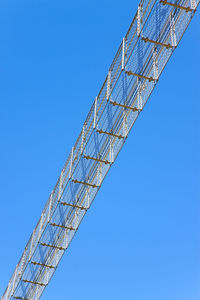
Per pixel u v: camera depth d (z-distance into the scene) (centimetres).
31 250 1179
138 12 800
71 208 1011
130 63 808
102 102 899
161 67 725
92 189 924
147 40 761
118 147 828
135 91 791
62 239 1040
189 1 684
